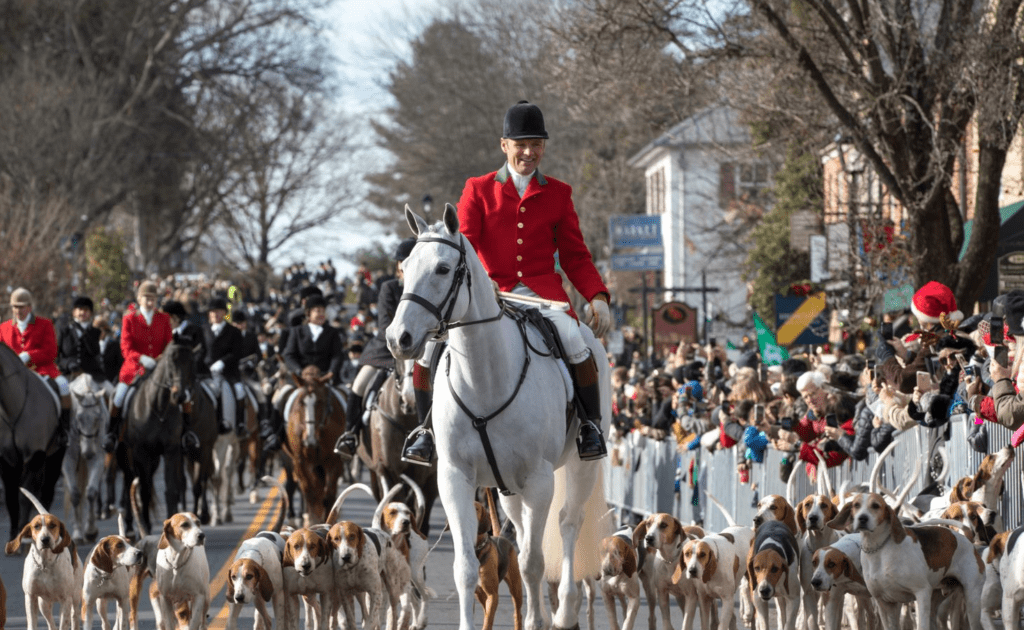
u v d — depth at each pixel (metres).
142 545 10.44
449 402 8.38
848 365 16.45
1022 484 9.58
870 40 20.42
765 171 38.81
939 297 12.39
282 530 11.18
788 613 10.11
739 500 15.08
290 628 10.38
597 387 8.98
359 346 24.03
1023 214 22.25
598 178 54.34
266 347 29.80
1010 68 19.17
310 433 16.38
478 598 9.98
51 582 10.52
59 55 49.84
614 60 22.23
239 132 56.41
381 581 10.46
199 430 17.58
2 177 40.50
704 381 19.23
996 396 9.52
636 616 11.62
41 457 16.41
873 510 8.98
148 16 51.00
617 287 52.38
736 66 21.97
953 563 9.15
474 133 59.97
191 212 60.69
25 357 16.98
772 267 37.53
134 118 51.00
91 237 47.38
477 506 11.05
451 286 7.93
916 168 20.55
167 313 19.53
